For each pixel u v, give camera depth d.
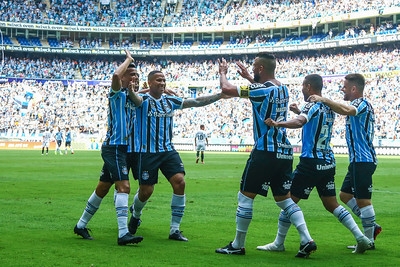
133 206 13.33
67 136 67.00
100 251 10.76
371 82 88.00
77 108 97.81
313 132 11.33
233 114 92.31
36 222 14.42
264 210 17.86
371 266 9.91
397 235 13.53
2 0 103.38
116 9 111.62
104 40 110.75
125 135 12.17
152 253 10.68
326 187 11.56
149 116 12.75
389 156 70.44
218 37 109.88
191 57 109.06
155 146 12.73
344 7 95.00
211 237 12.73
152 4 113.12
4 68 99.19
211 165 45.22
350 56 93.81
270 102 10.59
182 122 92.56
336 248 11.75
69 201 19.28
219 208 18.12
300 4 102.31
